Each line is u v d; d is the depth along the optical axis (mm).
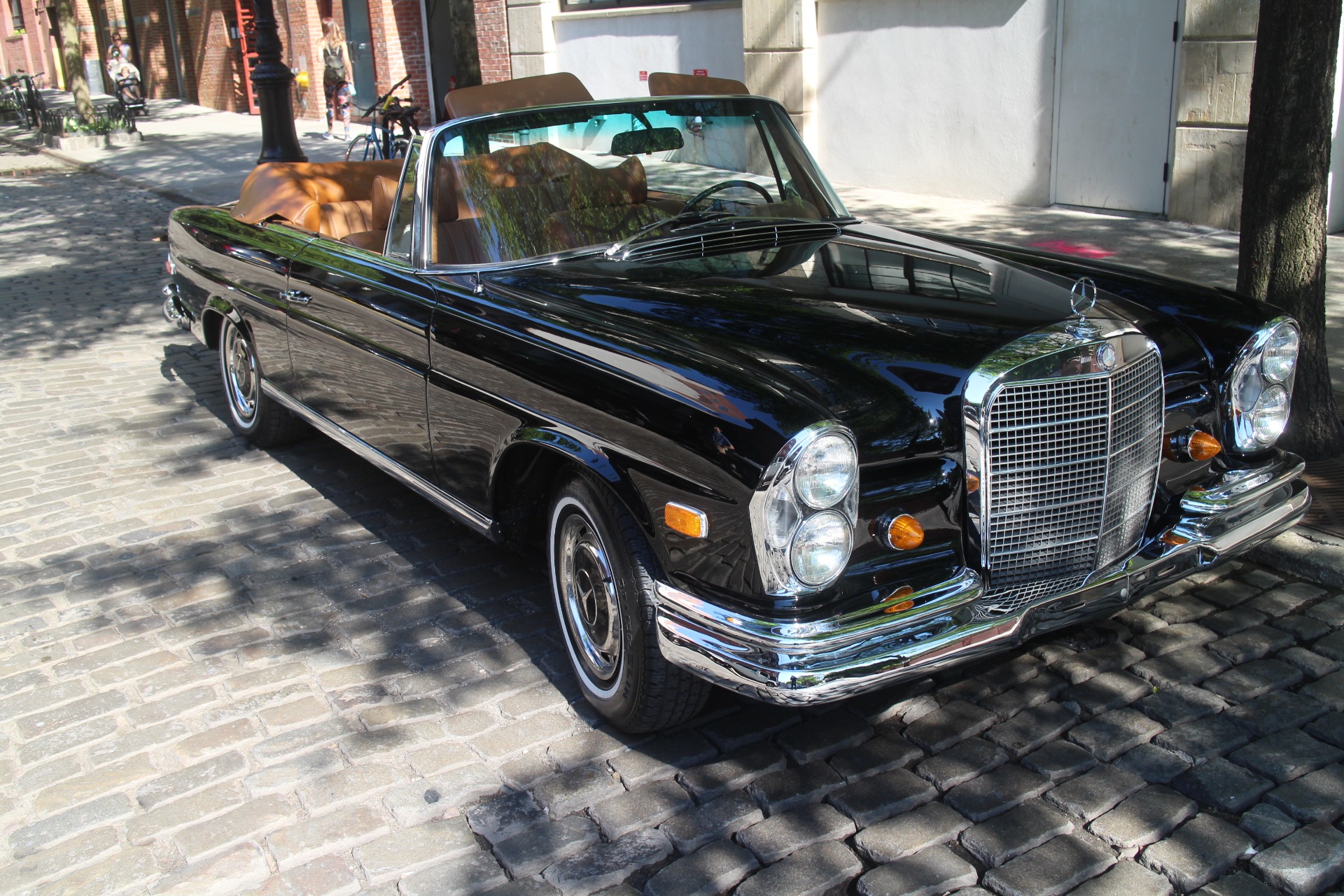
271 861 2803
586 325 3332
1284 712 3221
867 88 11789
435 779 3105
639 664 3029
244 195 5660
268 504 5195
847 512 2664
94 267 10812
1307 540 4023
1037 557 3068
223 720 3443
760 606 2697
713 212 4180
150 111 28188
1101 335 3049
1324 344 4543
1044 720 3250
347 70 20109
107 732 3412
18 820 3016
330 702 3520
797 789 2994
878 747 3174
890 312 3238
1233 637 3617
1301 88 4234
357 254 4438
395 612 4105
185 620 4117
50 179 17406
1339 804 2822
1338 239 8336
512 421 3408
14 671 3809
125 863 2816
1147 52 9227
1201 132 8875
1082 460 3041
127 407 6727
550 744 3258
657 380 2945
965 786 2979
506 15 16391
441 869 2756
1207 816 2820
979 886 2627
